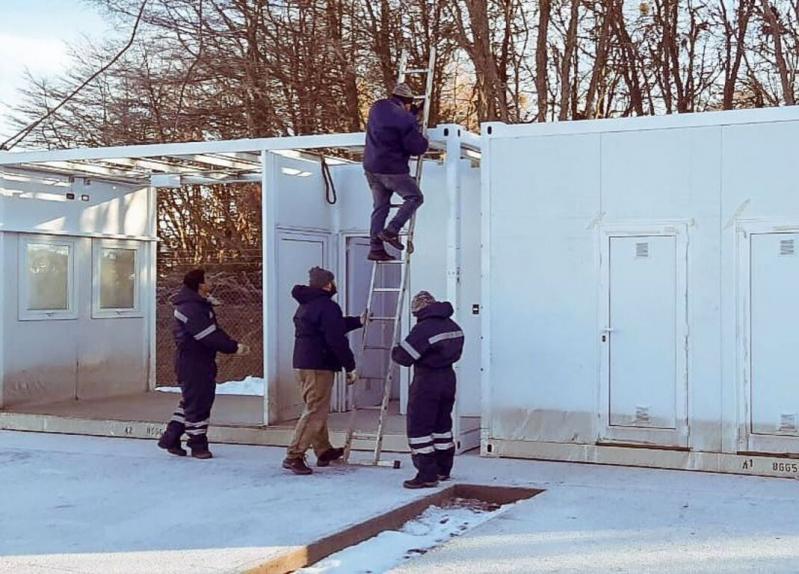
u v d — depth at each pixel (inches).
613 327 350.6
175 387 596.4
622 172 349.7
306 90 766.5
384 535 266.1
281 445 397.7
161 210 834.8
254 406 483.5
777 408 327.6
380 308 490.0
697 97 760.3
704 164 337.7
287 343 422.6
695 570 221.5
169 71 842.2
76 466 353.1
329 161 459.8
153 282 562.3
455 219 371.2
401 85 357.7
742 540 247.8
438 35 732.0
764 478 326.0
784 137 327.0
